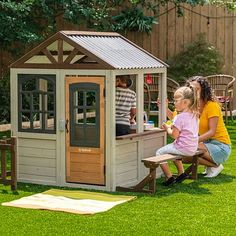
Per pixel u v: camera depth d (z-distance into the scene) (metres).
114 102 7.75
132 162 8.17
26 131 8.31
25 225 6.27
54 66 8.05
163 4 15.52
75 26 15.74
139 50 8.75
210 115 8.72
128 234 5.96
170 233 5.98
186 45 16.09
